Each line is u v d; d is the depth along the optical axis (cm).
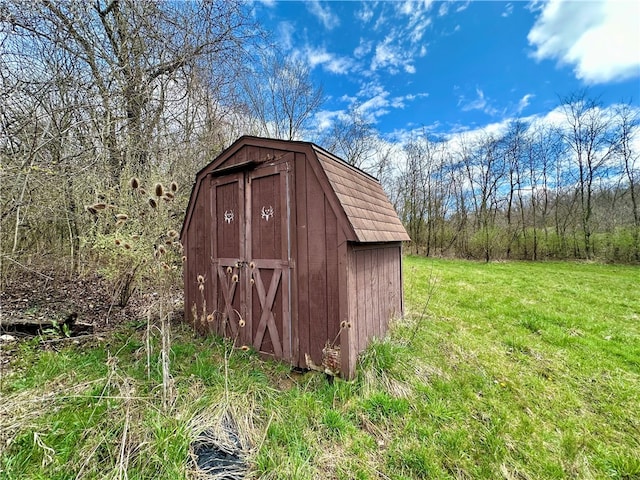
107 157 506
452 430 234
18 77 403
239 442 196
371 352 319
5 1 388
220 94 788
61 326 356
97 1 563
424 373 317
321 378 289
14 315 363
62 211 477
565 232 1644
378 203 452
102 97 510
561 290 815
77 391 224
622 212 1545
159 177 481
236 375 280
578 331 488
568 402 287
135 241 365
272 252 332
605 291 813
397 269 478
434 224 2006
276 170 328
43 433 184
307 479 176
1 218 336
